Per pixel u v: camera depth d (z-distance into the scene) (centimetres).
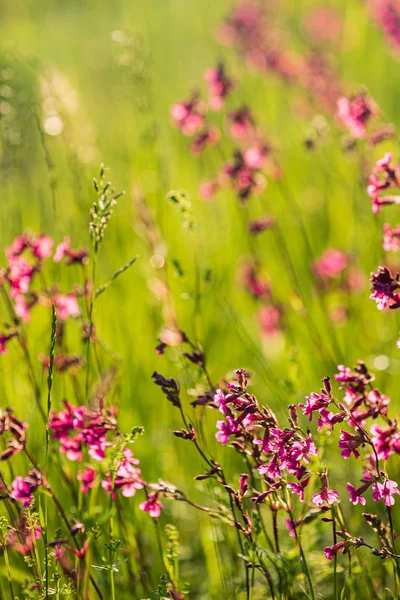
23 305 352
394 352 480
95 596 337
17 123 489
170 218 586
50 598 306
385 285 262
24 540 302
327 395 253
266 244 622
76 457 311
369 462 276
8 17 1389
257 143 539
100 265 529
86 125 545
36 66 491
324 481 252
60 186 513
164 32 1084
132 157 657
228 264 586
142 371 490
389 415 402
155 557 384
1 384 412
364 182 511
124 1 1252
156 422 480
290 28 996
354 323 496
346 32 868
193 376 337
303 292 575
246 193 502
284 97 737
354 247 550
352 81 817
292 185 683
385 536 262
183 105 504
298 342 518
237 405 255
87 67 910
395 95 797
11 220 520
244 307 588
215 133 506
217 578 352
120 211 595
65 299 364
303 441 247
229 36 754
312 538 328
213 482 342
